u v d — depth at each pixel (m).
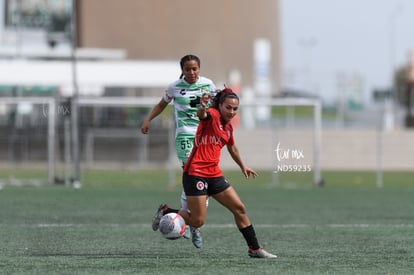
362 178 118.75
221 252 40.19
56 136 113.62
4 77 172.25
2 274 32.72
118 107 145.38
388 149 145.88
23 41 195.75
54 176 101.12
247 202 74.44
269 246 42.94
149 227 52.34
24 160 117.56
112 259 37.22
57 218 58.06
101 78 178.75
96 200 74.38
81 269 33.97
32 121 126.81
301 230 51.38
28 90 174.50
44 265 35.22
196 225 35.75
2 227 51.97
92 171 112.50
